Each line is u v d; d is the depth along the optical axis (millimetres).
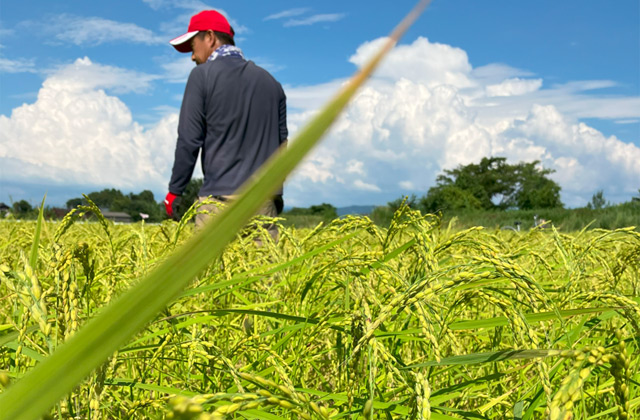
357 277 1325
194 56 6047
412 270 1730
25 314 1043
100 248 2473
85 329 171
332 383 1940
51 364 168
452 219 2832
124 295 175
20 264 2127
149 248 2377
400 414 1188
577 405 1371
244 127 5418
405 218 1613
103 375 909
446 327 1170
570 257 1912
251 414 1039
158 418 1053
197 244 178
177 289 175
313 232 2281
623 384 552
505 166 85875
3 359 1562
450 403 1667
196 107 5391
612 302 1400
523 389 1525
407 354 1856
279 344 1584
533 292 789
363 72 204
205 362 1562
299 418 1251
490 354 774
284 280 2156
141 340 1562
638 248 1783
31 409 165
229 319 2180
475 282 1242
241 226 180
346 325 1264
